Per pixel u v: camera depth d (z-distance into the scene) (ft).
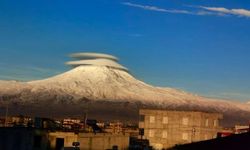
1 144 203.72
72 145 228.22
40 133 218.38
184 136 402.93
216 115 409.90
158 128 414.41
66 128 259.19
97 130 301.22
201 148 101.50
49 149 222.89
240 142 101.30
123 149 297.33
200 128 399.65
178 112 407.44
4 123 280.10
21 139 211.00
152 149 385.29
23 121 294.05
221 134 336.70
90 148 247.70
